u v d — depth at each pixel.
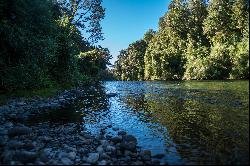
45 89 32.75
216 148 10.76
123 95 35.25
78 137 13.35
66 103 26.75
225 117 15.92
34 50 26.50
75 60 45.28
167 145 11.84
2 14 24.75
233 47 68.06
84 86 54.25
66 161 9.88
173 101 25.41
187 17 100.88
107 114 20.22
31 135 13.25
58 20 42.72
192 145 11.49
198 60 78.81
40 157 9.98
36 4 27.19
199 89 37.34
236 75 64.00
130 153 10.84
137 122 16.91
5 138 12.64
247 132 12.44
